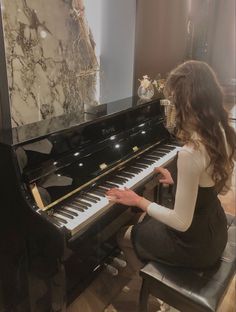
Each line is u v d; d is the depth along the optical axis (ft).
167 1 8.43
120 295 6.04
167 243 4.34
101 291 6.12
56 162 4.58
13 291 4.95
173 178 6.07
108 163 5.39
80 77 7.00
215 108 3.74
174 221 3.90
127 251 5.08
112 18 7.68
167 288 4.06
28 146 4.18
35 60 5.74
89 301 5.87
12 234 4.47
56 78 6.30
